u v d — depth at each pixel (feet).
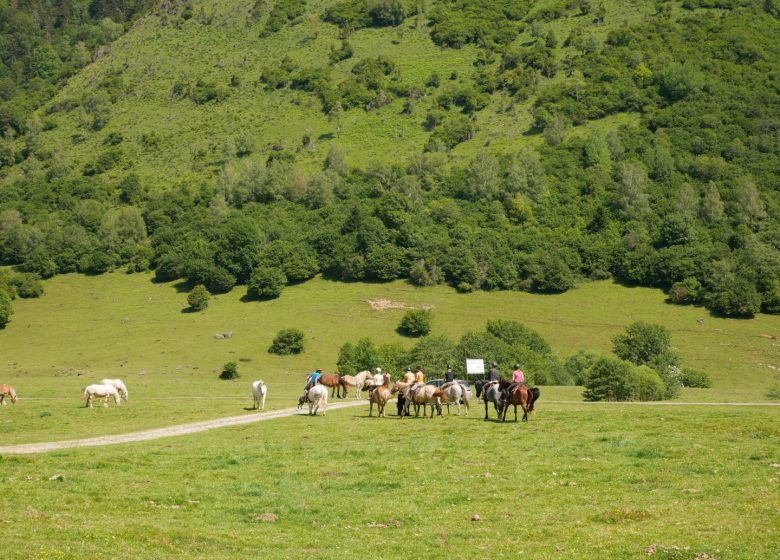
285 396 243.40
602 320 474.90
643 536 70.69
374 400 162.40
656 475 93.66
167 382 330.95
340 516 79.97
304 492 89.51
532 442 118.83
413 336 455.63
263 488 90.94
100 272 609.83
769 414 152.25
